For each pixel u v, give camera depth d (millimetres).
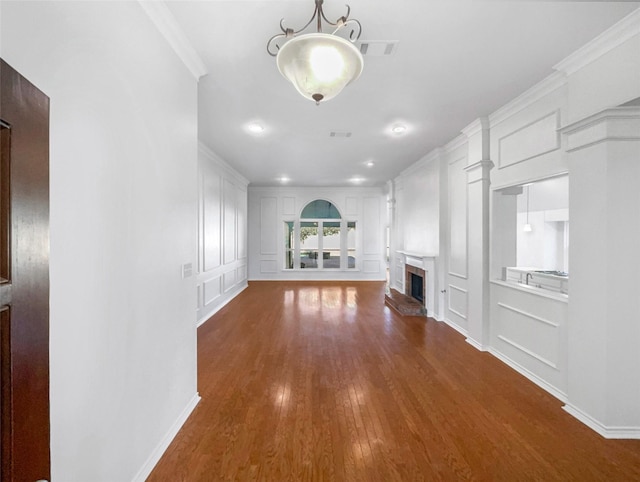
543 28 1961
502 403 2426
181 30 1970
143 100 1662
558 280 3594
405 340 3885
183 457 1819
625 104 1944
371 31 1992
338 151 4863
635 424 2018
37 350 727
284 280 8648
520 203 6711
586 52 2143
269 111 3268
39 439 734
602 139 2035
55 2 1078
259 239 8594
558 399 2486
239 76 2555
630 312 2016
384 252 8680
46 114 758
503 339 3236
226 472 1706
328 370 3010
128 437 1522
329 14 1845
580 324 2217
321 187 8625
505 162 3207
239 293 6945
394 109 3219
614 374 2025
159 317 1832
